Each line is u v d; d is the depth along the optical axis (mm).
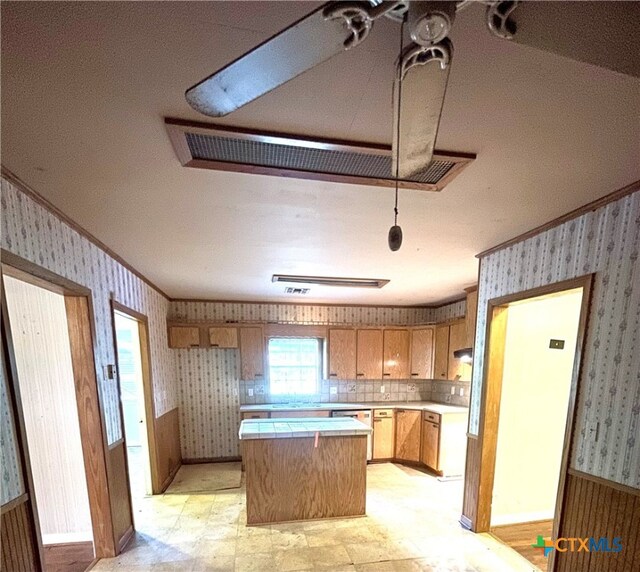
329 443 2939
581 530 1779
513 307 2801
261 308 5141
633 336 1561
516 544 2582
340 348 5023
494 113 1039
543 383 2904
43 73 855
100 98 957
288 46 601
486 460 2670
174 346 4500
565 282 1928
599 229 1732
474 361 2809
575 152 1249
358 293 4473
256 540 2615
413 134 855
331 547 2521
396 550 2482
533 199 1688
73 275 2004
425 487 3758
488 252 2609
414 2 556
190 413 4793
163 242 2363
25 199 1543
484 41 785
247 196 1635
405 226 2070
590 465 1747
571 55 662
